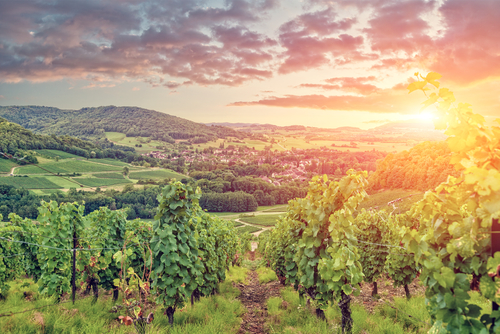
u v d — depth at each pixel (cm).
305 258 811
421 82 336
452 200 364
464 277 333
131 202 8438
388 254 984
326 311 823
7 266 1141
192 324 745
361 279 660
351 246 680
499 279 295
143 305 633
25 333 550
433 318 402
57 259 855
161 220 789
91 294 1088
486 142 301
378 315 780
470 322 317
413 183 6956
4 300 866
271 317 843
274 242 1494
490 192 285
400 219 1066
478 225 314
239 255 2397
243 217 10388
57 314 654
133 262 1099
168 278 750
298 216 1033
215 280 1127
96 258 976
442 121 329
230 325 769
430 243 392
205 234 1126
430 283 379
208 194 11306
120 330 634
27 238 1162
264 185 13150
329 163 15525
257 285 1532
